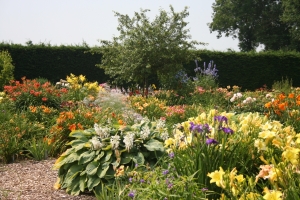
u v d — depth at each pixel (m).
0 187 5.21
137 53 14.94
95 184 4.82
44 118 8.78
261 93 14.80
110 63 16.66
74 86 13.62
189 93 14.91
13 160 6.86
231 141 4.38
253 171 4.29
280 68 20.83
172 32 15.55
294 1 28.53
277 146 4.14
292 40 30.88
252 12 33.56
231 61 20.52
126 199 4.23
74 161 5.24
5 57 16.17
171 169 4.33
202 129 4.14
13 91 11.40
